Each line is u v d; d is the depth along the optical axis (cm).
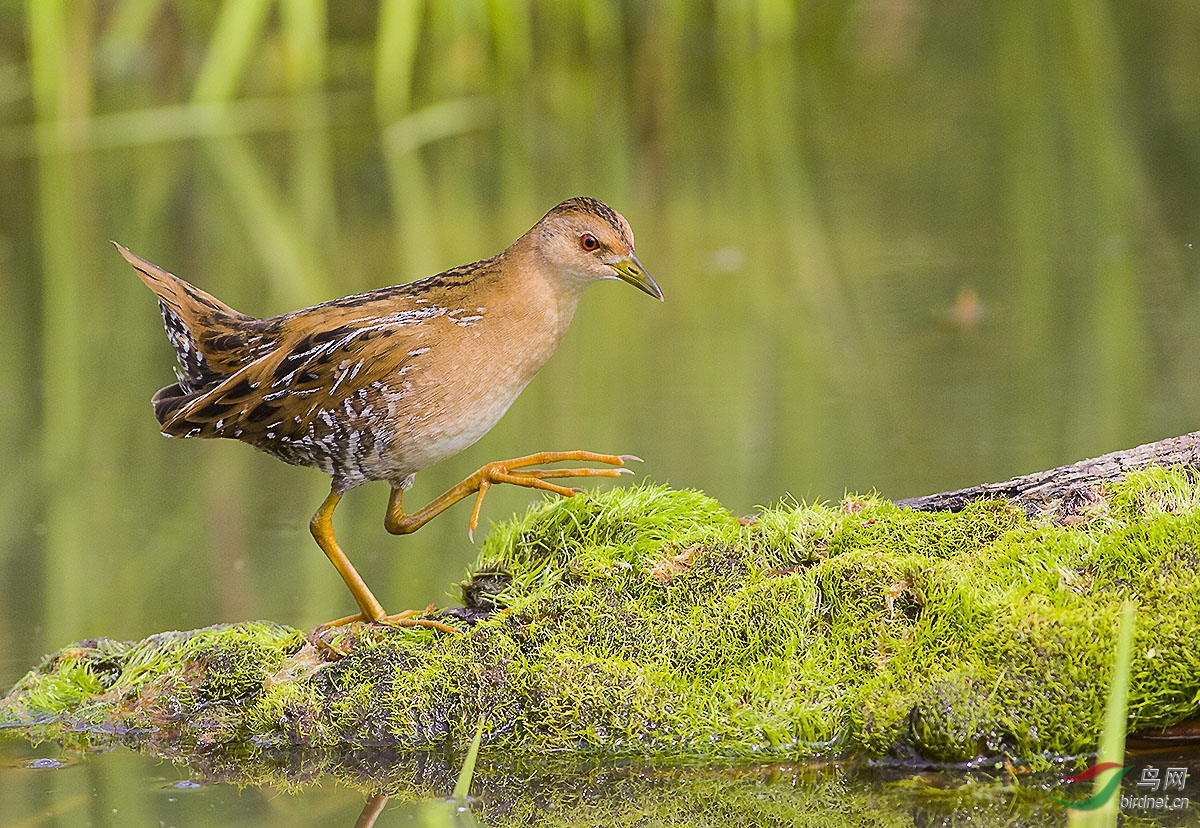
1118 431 1009
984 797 611
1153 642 626
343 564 721
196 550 956
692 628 673
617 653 673
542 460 722
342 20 2197
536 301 731
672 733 657
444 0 2117
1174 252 1384
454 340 713
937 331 1252
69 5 1888
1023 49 2234
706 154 1844
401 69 2005
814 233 1538
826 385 1155
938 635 648
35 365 1336
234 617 834
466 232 1572
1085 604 638
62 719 711
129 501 1062
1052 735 625
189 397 752
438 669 679
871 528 691
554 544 718
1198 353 1139
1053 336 1211
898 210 1590
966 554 669
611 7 2142
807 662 661
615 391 1172
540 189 1719
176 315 765
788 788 627
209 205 1736
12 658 800
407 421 712
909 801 612
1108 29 2297
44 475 1116
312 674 691
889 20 2441
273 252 1554
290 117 2017
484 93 2114
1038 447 995
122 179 1839
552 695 665
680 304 1370
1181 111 1845
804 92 2109
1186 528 650
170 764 670
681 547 692
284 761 668
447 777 650
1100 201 1559
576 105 2072
